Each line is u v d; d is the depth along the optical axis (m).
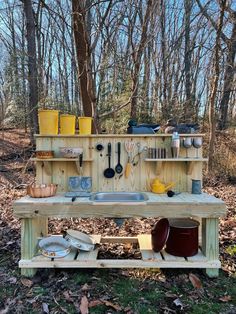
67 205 2.34
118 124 6.50
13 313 1.91
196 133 2.75
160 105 7.96
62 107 7.36
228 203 4.67
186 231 2.40
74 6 3.65
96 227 3.55
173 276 2.37
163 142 2.72
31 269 2.37
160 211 2.32
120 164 2.75
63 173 2.78
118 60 5.86
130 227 3.55
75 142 2.76
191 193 2.66
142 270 2.46
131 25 5.47
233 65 7.73
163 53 8.62
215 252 2.37
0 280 2.33
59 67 9.77
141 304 2.00
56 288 2.20
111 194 2.65
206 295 2.11
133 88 5.59
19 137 9.75
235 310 1.94
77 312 1.92
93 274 2.40
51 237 2.55
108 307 1.96
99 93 5.72
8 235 3.30
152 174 2.75
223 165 6.72
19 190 5.55
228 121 8.84
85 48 3.85
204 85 9.40
